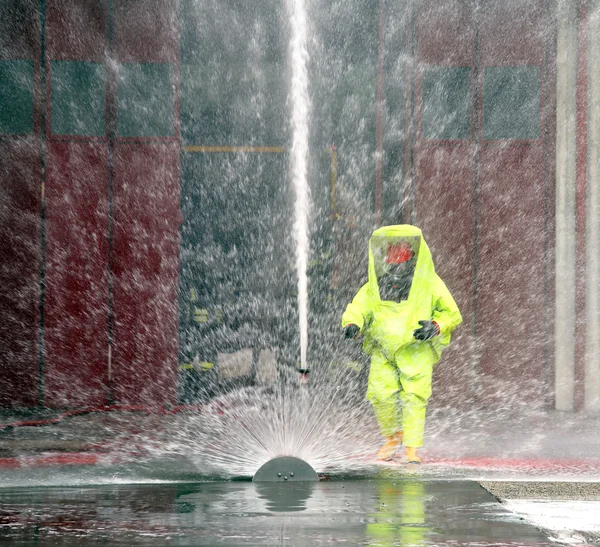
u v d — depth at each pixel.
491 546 11.45
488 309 32.19
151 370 32.12
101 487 16.50
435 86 32.28
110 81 31.94
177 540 11.72
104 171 32.00
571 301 31.00
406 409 20.86
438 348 21.39
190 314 34.16
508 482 17.34
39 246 31.84
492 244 32.22
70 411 30.98
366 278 34.34
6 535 12.11
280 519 13.15
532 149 32.12
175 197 32.22
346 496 15.25
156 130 32.09
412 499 14.96
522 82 32.09
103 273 32.06
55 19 31.80
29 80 31.77
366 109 33.81
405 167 32.41
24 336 31.77
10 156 31.77
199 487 16.41
